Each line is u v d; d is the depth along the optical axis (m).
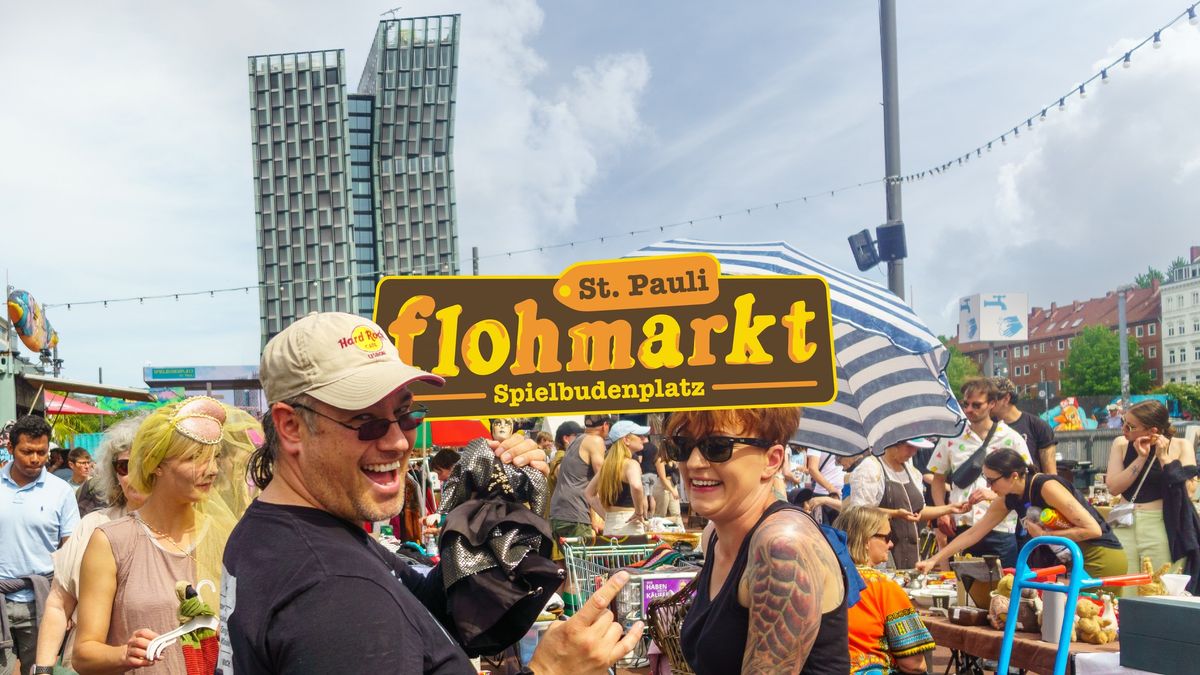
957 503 6.97
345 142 151.25
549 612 4.73
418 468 8.02
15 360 15.92
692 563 5.61
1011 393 7.34
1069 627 2.86
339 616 1.42
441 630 1.60
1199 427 11.47
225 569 1.59
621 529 8.20
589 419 8.35
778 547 2.11
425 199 154.38
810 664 2.16
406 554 4.86
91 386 17.66
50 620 3.26
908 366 5.03
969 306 80.06
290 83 151.75
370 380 1.59
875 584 3.52
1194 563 6.46
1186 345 106.81
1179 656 3.17
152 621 2.88
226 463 3.11
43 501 5.90
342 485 1.61
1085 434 20.39
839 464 10.09
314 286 150.25
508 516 1.95
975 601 4.71
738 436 2.34
